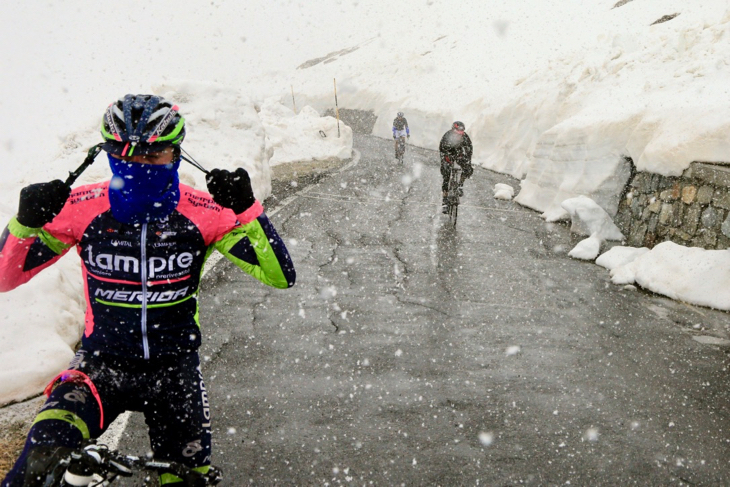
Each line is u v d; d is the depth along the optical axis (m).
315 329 5.13
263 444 3.33
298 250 7.87
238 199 1.79
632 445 3.43
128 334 1.88
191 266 1.93
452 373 4.35
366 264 7.32
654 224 8.30
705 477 3.14
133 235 1.84
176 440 1.93
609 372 4.47
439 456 3.26
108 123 1.70
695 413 3.85
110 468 1.46
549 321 5.57
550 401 3.96
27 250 1.79
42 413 1.66
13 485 1.43
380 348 4.77
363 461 3.19
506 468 3.16
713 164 7.31
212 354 4.55
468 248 8.37
